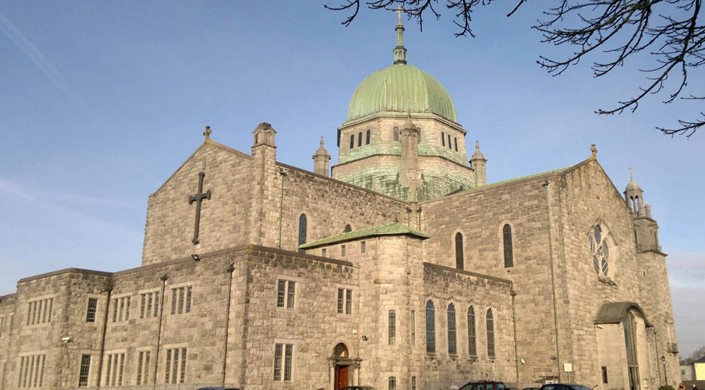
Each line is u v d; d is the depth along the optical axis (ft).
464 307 165.17
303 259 137.49
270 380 125.29
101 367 155.53
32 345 159.33
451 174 227.20
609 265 197.47
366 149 229.66
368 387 120.47
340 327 141.59
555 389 120.37
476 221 191.42
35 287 164.35
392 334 141.49
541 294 173.99
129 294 155.33
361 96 241.35
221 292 130.31
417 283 147.43
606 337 175.83
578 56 39.45
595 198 195.42
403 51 255.29
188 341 134.82
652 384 181.57
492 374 167.22
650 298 214.48
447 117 238.48
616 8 37.52
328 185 179.63
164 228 186.19
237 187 167.53
